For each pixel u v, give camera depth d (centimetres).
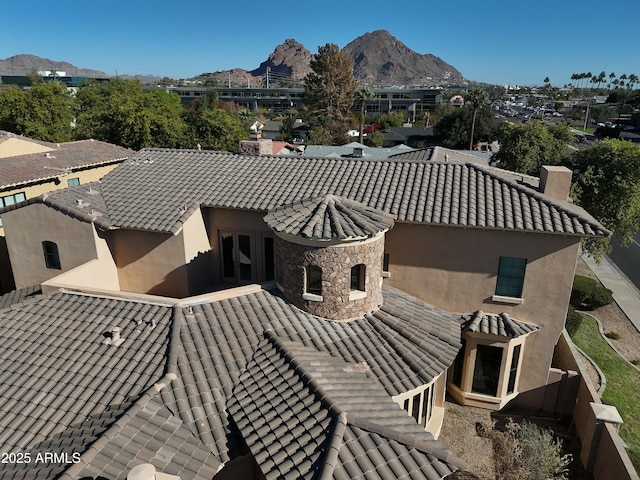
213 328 1586
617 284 3628
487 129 8769
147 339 1519
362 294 1727
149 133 6247
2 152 4038
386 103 14725
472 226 1866
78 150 4503
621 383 2253
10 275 3241
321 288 1695
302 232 1616
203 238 2280
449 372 2134
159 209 2202
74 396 1336
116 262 2314
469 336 1988
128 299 1722
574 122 15375
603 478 1609
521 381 2061
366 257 1691
